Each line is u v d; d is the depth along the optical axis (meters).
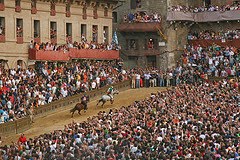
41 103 81.12
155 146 50.50
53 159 49.62
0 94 75.56
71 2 102.12
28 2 93.25
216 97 74.94
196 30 116.12
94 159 48.03
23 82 81.56
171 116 64.75
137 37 115.12
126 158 47.22
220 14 112.81
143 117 65.38
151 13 113.31
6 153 52.72
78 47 99.75
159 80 98.94
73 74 91.31
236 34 109.62
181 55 112.06
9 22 89.69
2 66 87.19
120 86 96.25
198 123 60.28
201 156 46.81
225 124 59.97
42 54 91.94
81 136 57.00
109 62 107.75
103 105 84.00
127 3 115.19
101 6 109.62
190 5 116.62
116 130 59.38
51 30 98.38
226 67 97.50
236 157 46.53
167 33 111.75
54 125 74.56
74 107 79.94
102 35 110.25
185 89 80.81
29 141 56.69
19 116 74.50
